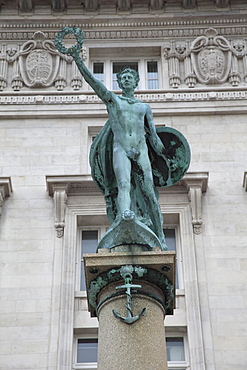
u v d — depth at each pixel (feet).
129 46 102.17
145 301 41.70
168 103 95.45
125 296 41.70
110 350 40.06
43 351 75.31
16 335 76.28
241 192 87.86
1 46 100.68
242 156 91.20
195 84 97.45
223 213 85.81
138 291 41.81
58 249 82.99
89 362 76.59
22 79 97.96
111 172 47.70
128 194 45.06
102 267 42.14
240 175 89.45
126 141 46.52
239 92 96.37
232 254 82.38
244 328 76.54
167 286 43.01
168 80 98.12
